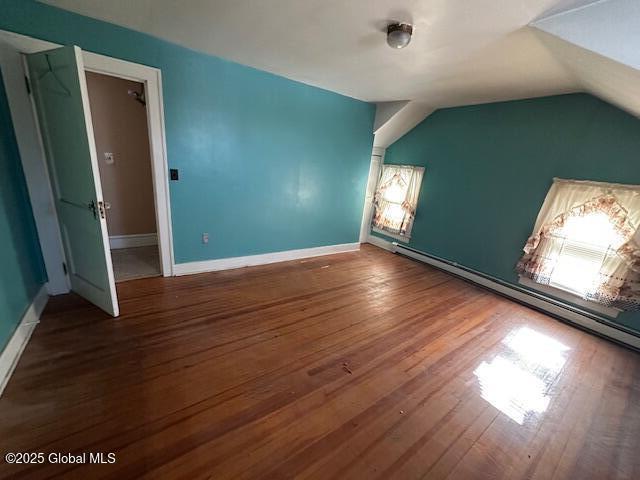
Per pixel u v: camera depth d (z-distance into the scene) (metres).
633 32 1.36
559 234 3.12
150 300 2.59
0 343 1.63
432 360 2.21
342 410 1.67
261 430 1.48
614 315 2.81
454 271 4.21
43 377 1.66
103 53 2.21
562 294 3.16
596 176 2.88
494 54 2.11
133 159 3.64
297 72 3.02
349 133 4.12
